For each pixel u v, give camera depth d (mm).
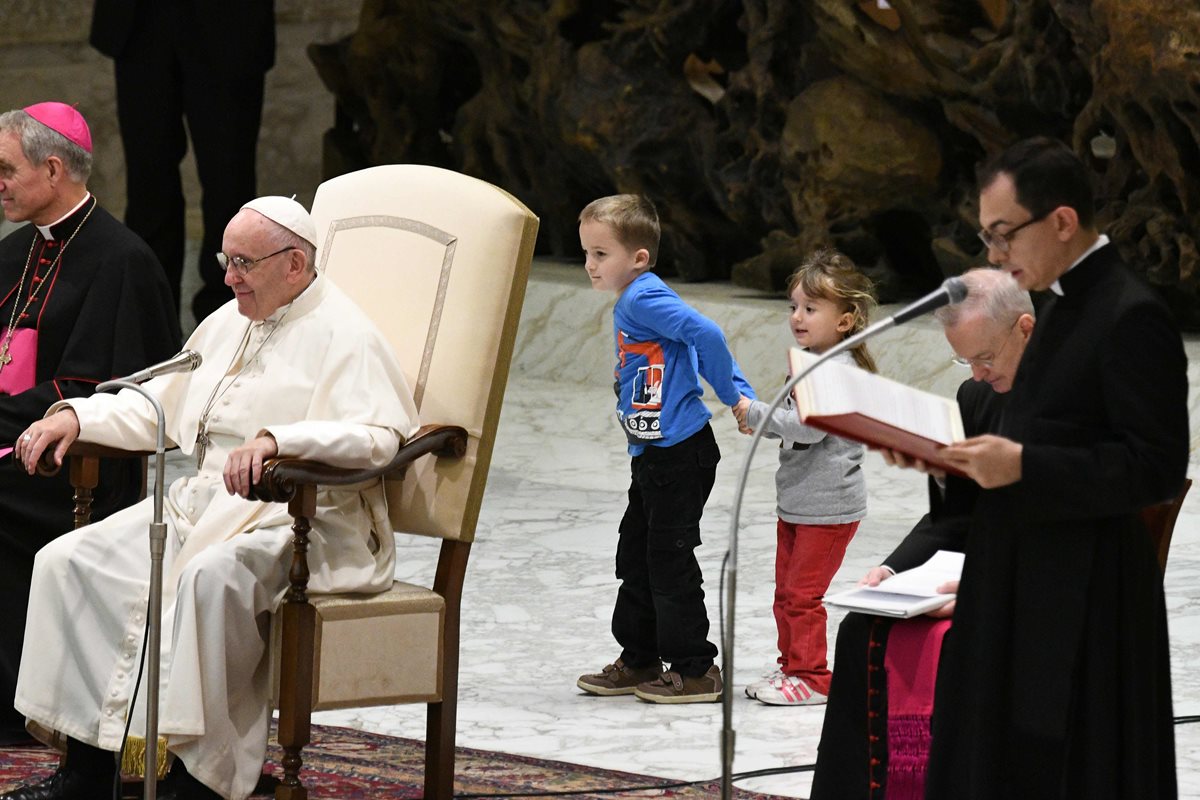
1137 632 10102
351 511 13898
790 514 17000
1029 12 31891
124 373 16859
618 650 19219
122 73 39812
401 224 15047
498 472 29234
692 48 38719
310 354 14273
